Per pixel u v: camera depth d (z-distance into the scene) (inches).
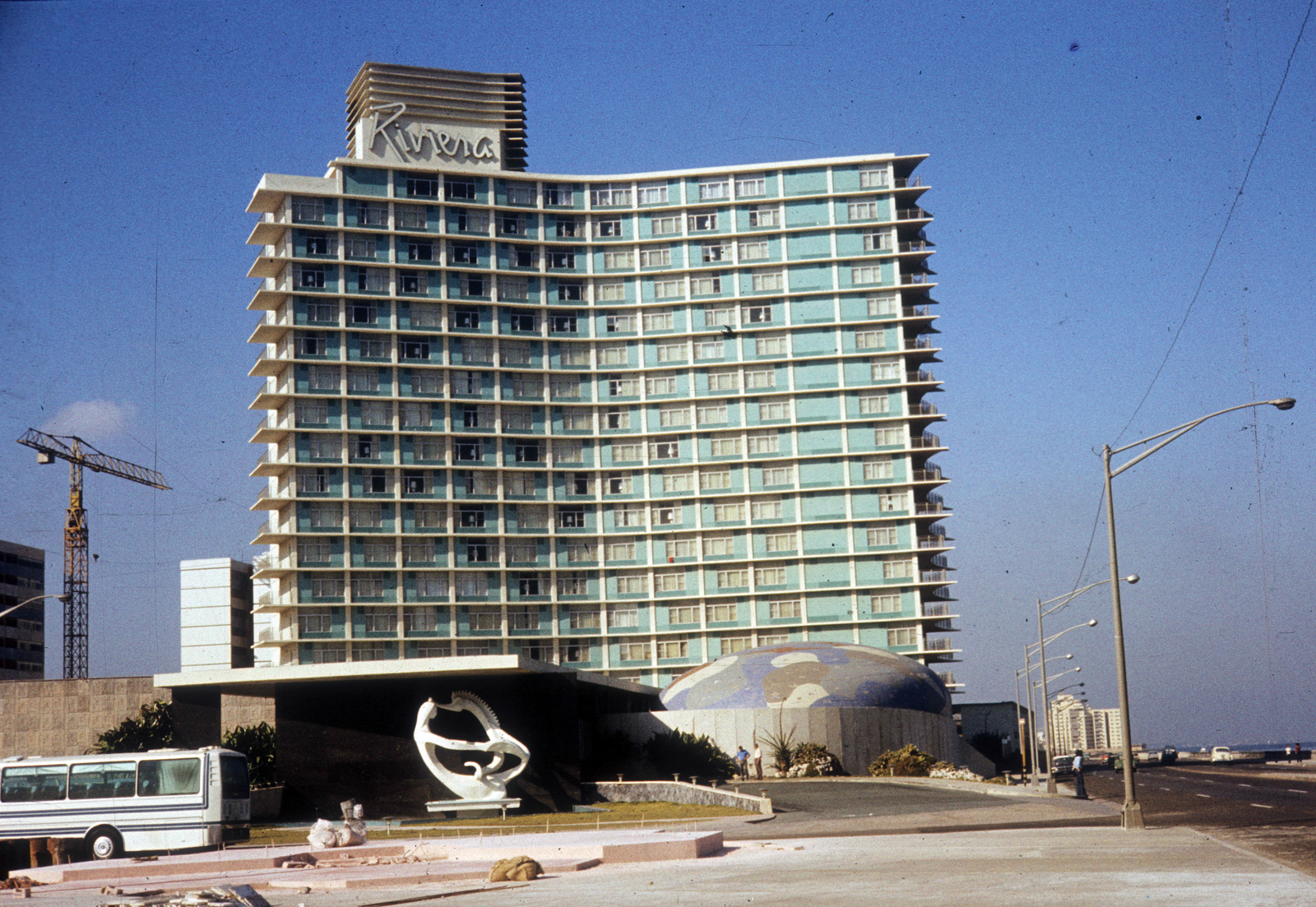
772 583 5039.4
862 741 3304.6
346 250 4862.2
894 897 815.1
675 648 5007.4
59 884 1182.9
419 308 4936.0
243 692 2369.6
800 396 5108.3
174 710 2313.0
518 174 5108.3
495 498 4950.8
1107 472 1471.5
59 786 1567.4
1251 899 753.6
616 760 3154.5
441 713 2176.4
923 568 5103.3
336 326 4820.4
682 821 1847.9
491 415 5007.4
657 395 5128.0
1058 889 832.3
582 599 5007.4
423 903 901.2
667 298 5162.4
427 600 4830.2
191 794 1566.2
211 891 852.0
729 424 5108.3
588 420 5118.1
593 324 5132.9
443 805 2018.9
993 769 4143.7
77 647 6761.8
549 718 2175.2
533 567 4972.9
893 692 3526.1
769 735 3245.6
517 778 2145.7
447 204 5000.0
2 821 1560.0
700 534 5068.9
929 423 5162.4
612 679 3164.4
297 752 2178.9
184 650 5438.0
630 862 1215.6
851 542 5027.1
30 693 3462.1
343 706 2191.2
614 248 5191.9
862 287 5128.0
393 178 4955.7
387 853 1349.7
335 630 4712.1
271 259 4766.2
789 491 5064.0
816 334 5128.0
